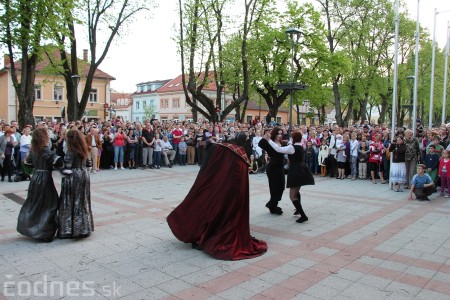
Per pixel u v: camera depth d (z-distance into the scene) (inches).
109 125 629.0
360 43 1298.0
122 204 340.8
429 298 160.4
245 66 818.8
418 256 213.3
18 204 335.3
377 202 369.4
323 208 338.6
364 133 565.6
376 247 229.0
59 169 233.0
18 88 633.6
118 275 180.4
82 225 233.8
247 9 778.8
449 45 877.2
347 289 168.2
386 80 1355.8
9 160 458.3
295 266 195.8
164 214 304.2
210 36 784.3
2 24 591.2
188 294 160.9
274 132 313.3
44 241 229.5
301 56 1120.8
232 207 212.8
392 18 1275.8
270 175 308.0
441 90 1524.4
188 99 824.3
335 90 1305.4
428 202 371.6
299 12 1089.4
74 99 752.3
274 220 292.7
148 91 2620.6
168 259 202.7
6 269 186.1
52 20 606.2
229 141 226.7
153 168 615.5
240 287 168.7
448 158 406.3
